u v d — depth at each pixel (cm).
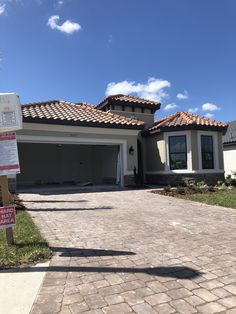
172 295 432
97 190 1639
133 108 2178
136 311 392
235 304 407
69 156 2352
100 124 1712
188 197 1328
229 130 2917
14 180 1538
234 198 1262
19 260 551
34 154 2234
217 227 816
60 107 1964
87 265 542
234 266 536
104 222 867
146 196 1387
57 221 879
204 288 453
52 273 509
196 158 1867
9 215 629
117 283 471
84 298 426
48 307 404
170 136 1923
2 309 401
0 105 611
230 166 2748
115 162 1964
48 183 2248
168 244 664
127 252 610
